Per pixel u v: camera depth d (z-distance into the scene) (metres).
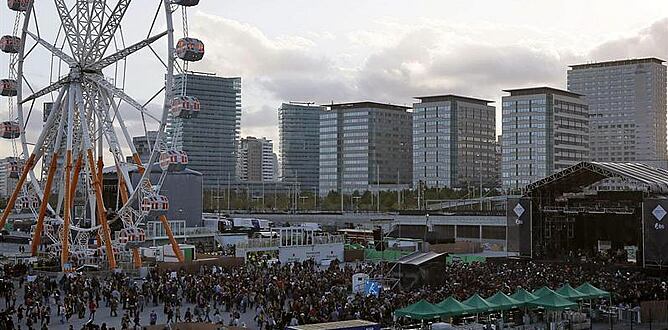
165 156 97.38
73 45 102.62
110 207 148.50
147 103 99.50
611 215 125.62
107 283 81.44
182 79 99.19
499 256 126.38
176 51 98.56
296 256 121.81
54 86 103.31
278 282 77.88
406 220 180.75
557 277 87.00
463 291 74.00
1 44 105.00
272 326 61.47
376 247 134.25
